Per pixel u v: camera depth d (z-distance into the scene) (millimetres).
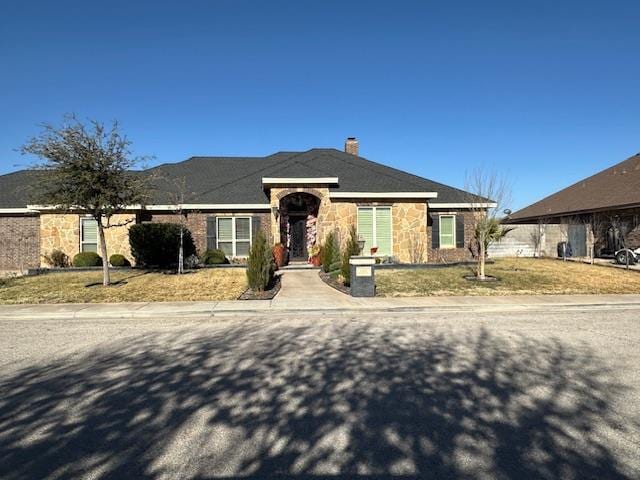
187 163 27984
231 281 16734
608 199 25797
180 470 3932
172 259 20781
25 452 4262
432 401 5477
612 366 6848
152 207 21719
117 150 15164
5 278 17938
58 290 15258
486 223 18875
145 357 7609
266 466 3990
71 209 15906
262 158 28984
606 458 4102
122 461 4086
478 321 10859
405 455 4172
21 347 8398
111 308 12516
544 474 3842
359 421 4910
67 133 14531
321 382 6207
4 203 22547
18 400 5594
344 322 10852
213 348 8227
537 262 22422
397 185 23172
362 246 20547
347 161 26844
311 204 23438
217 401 5508
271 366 7008
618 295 14617
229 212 22344
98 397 5676
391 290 15281
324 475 3842
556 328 9898
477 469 3926
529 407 5266
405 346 8266
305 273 19688
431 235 23922
